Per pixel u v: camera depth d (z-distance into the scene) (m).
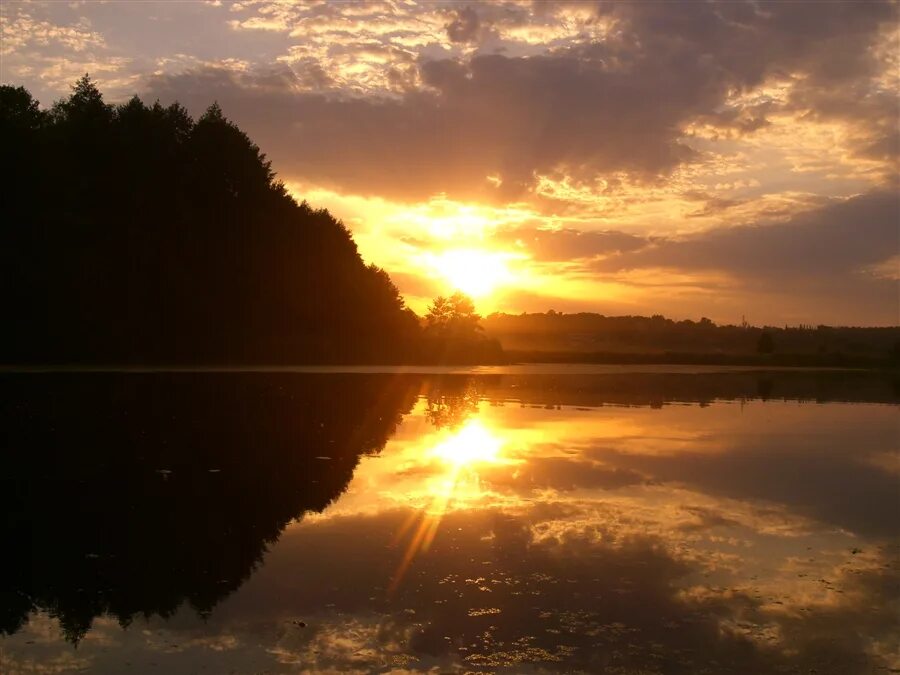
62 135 63.81
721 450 19.83
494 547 10.64
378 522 11.84
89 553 10.16
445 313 116.94
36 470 15.07
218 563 9.80
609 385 48.03
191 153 69.56
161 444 18.48
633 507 13.18
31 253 59.19
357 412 27.25
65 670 6.89
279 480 14.74
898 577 9.67
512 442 20.48
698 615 8.34
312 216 79.62
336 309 79.00
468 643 7.52
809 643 7.68
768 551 10.73
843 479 16.00
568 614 8.30
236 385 38.44
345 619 8.08
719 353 128.38
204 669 6.93
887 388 51.97
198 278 67.56
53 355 60.72
